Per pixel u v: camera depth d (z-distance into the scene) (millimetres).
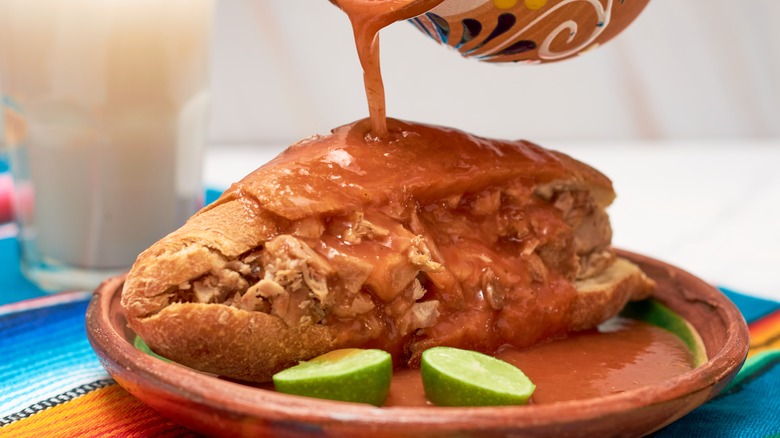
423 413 488
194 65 741
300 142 598
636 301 667
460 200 606
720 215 1022
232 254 548
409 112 1422
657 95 1470
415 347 577
